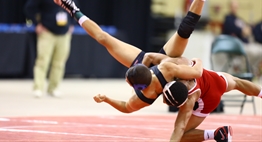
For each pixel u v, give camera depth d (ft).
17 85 91.66
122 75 108.27
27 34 97.40
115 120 52.49
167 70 33.24
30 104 65.51
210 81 35.45
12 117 52.03
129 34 115.65
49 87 76.74
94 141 39.11
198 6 35.68
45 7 72.59
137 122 51.47
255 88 37.55
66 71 99.04
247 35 113.91
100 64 102.27
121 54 38.19
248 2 131.23
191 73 33.53
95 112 59.88
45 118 52.08
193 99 33.68
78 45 99.81
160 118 55.52
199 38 114.21
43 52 73.26
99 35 38.73
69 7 39.83
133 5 115.24
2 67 96.02
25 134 41.24
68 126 46.85
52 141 38.42
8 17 109.29
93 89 89.45
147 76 32.22
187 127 36.42
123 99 73.67
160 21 115.85
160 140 40.47
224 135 36.09
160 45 116.16
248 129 48.60
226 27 106.73
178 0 121.60
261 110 69.15
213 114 62.49
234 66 99.04
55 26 72.90
